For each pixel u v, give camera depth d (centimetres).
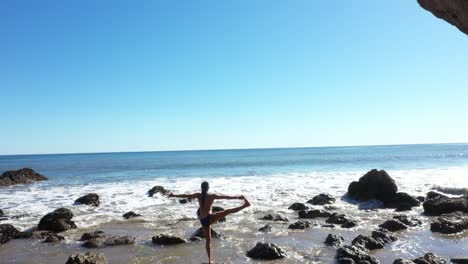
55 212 1792
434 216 1919
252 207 2234
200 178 3841
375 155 10362
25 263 1227
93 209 2223
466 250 1274
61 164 8138
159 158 11719
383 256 1214
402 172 4103
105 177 4219
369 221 1814
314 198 2397
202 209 1138
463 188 2688
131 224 1812
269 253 1220
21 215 2041
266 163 6794
